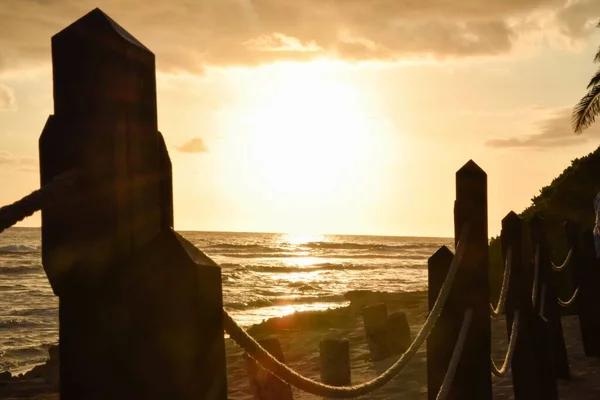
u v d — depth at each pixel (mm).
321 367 8156
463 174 4625
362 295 23625
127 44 2061
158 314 2076
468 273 4570
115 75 2062
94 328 2123
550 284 8031
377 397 7973
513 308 6207
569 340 10414
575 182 20516
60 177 1964
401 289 49562
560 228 18984
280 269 73125
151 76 2174
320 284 53750
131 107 2080
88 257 2076
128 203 2078
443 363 4582
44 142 2105
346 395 3076
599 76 21109
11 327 30578
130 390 2090
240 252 113750
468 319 4508
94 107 2072
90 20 2084
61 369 2146
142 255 2098
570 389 7543
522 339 6137
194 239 173750
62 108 2105
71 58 2094
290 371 2652
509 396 7340
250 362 4797
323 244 161000
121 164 2066
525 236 6316
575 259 9320
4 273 61031
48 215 2100
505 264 6348
